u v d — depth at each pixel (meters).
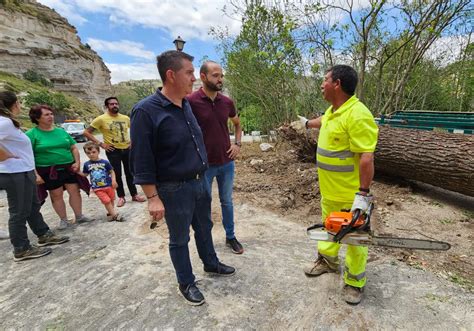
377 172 4.86
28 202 2.82
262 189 4.58
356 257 2.00
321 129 2.14
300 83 7.42
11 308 2.15
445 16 5.59
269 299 2.16
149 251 2.97
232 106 2.84
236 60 7.72
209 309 2.07
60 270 2.65
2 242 3.37
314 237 1.81
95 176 3.67
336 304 2.08
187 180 1.99
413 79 7.76
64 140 3.53
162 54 1.84
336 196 2.09
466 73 7.89
